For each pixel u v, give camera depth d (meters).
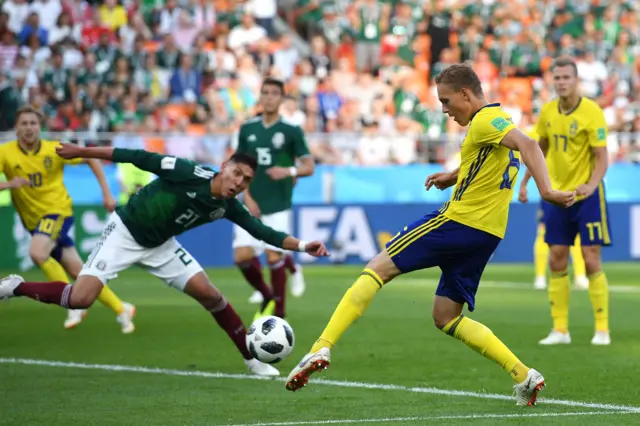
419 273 61.69
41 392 23.73
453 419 20.17
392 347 31.42
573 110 31.17
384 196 67.19
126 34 75.19
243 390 23.95
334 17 85.62
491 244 21.06
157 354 30.09
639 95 86.50
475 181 20.67
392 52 85.62
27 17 72.56
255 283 36.91
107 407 21.81
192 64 73.25
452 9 89.00
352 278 57.31
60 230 34.44
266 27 85.12
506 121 20.03
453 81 20.66
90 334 34.88
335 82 77.12
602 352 30.27
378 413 20.97
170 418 20.56
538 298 47.06
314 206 65.00
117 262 24.89
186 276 25.31
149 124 66.06
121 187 61.59
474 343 21.67
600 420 19.97
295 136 37.75
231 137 63.56
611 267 64.94
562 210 31.86
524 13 90.56
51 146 34.25
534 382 21.42
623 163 72.12
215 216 24.02
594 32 88.81
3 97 64.94
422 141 69.81
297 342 32.69
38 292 24.98
